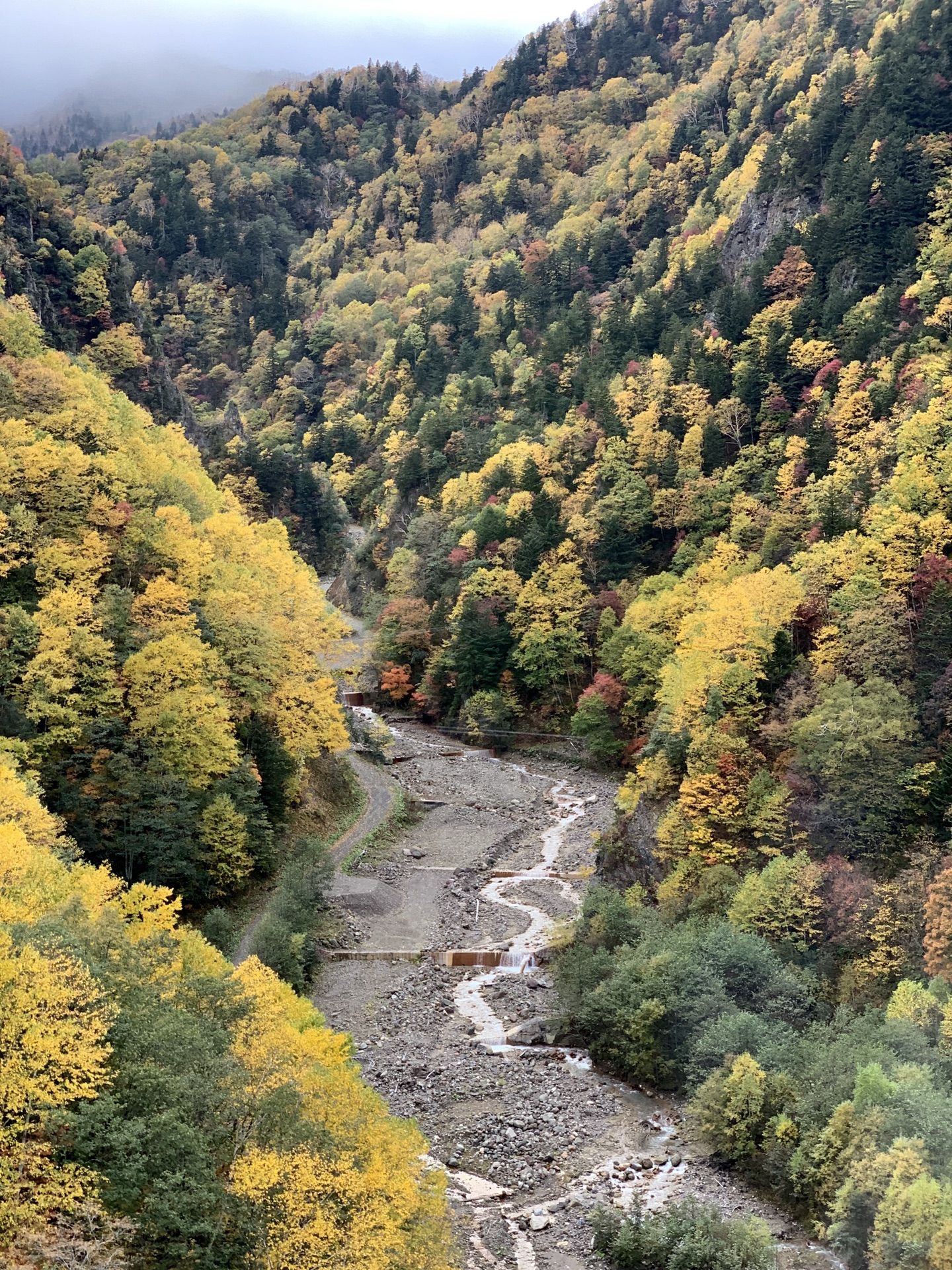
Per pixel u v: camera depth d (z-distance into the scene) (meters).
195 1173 35.47
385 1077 64.31
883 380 125.06
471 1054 68.12
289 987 54.50
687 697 89.75
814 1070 55.81
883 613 84.62
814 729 77.19
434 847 106.88
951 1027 55.56
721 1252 46.47
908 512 94.75
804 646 92.00
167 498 109.50
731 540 132.00
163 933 47.16
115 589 88.12
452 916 90.31
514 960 82.12
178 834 78.69
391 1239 37.91
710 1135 56.88
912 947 63.94
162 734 81.31
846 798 73.94
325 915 86.19
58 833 67.88
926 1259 43.88
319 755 105.00
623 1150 57.62
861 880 69.06
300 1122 39.22
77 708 80.00
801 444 130.00
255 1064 40.78
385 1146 41.03
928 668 81.12
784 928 69.31
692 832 79.19
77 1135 33.72
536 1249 48.88
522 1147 57.72
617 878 90.38
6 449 93.88
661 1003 64.62
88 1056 34.44
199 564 97.06
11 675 79.31
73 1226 31.95
